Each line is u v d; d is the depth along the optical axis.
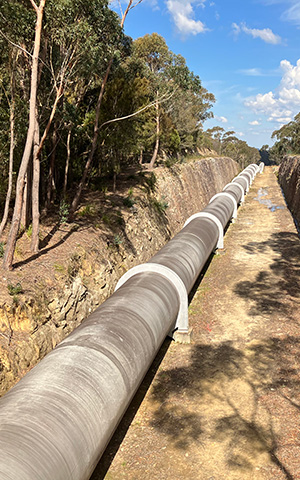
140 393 7.76
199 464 5.91
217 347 9.30
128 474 5.84
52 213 15.85
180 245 11.63
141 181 23.34
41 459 3.79
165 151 40.06
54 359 5.31
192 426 6.74
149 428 6.77
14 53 11.48
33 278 9.77
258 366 8.38
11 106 11.66
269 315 10.77
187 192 30.28
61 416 4.33
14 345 7.82
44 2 10.30
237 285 13.19
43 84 14.11
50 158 16.73
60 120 15.02
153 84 27.94
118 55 13.78
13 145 11.80
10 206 15.07
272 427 6.58
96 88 20.34
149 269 9.32
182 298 9.22
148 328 6.82
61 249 11.98
